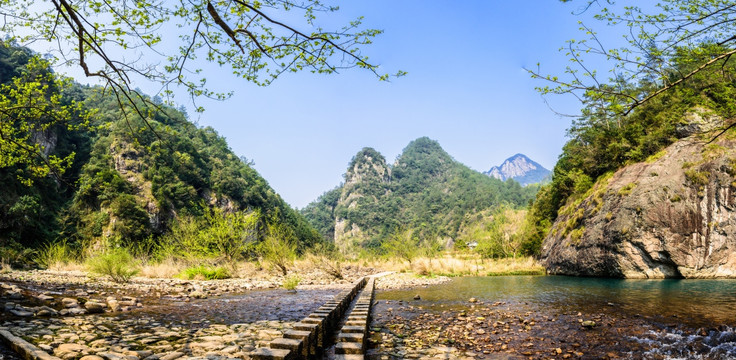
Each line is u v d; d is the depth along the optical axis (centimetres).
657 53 472
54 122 896
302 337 512
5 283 1044
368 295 1186
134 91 580
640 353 577
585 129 4106
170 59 559
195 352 509
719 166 2130
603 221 2502
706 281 1798
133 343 545
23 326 605
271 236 2277
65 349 480
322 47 499
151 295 1127
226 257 2198
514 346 629
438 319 879
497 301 1159
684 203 2166
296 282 1493
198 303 1022
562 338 670
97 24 530
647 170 2464
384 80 520
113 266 1443
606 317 834
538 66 487
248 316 830
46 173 967
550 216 4128
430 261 2934
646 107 2794
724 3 438
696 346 603
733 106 585
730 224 2039
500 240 4066
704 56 465
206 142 12550
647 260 2211
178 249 2294
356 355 508
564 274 2819
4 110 823
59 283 1243
